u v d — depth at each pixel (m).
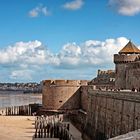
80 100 120.19
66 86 118.56
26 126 94.12
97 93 72.44
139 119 45.09
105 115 64.00
